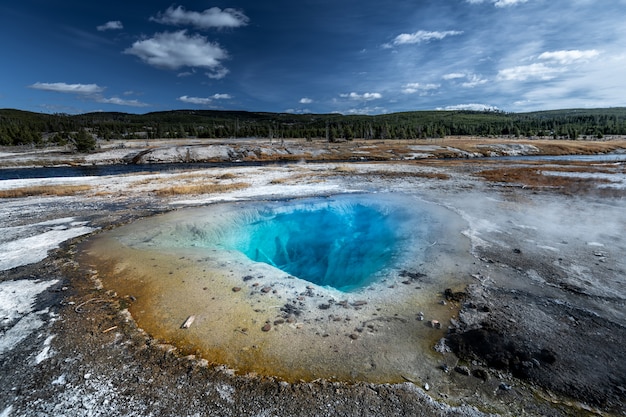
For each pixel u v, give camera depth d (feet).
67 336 19.24
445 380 15.47
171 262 29.78
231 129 388.57
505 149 201.57
